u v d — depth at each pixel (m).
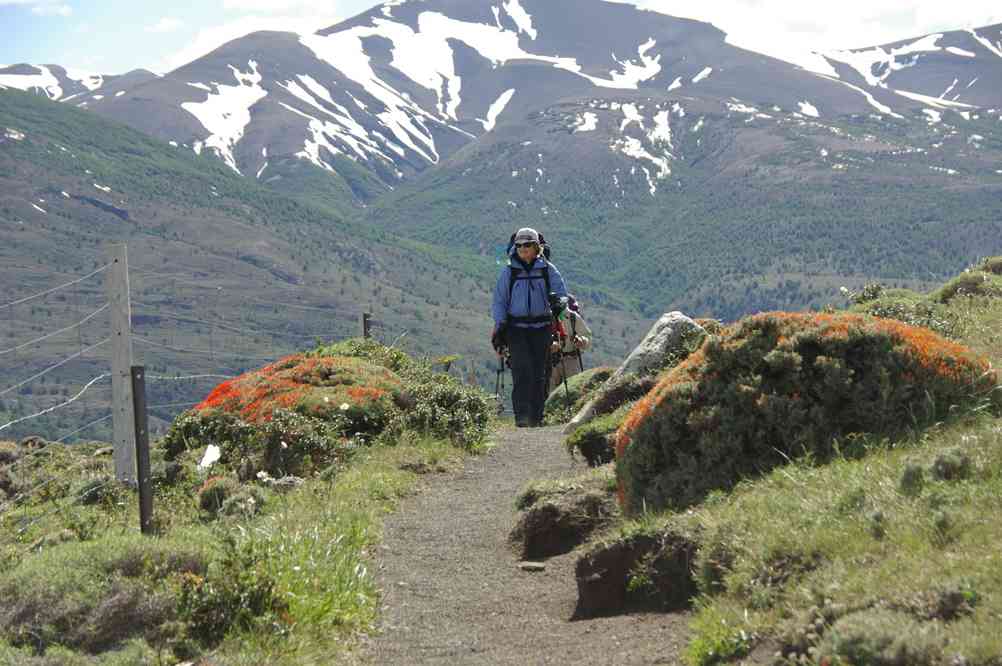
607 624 6.39
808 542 5.50
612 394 13.69
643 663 5.46
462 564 8.66
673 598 6.38
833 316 7.76
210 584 6.55
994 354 12.25
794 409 7.25
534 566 8.30
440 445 13.71
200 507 10.60
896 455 6.50
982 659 3.87
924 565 4.72
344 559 8.04
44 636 6.07
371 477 11.66
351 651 6.60
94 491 11.60
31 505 12.06
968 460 5.71
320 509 9.88
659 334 14.36
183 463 12.83
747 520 6.14
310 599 6.94
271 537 7.95
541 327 14.98
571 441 11.64
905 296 20.69
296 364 16.66
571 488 9.38
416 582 8.21
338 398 14.40
